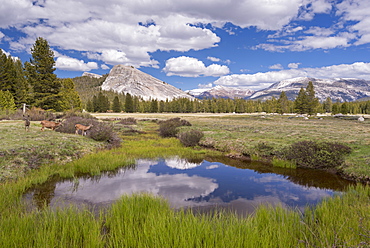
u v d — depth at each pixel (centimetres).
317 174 1027
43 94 3856
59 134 1706
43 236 387
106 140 1809
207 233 388
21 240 373
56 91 4091
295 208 601
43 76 3912
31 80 3884
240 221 456
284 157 1276
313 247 366
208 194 737
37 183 817
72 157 1224
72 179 887
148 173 1012
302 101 7731
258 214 513
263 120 5581
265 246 358
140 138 2280
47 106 3962
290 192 769
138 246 363
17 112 2917
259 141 1698
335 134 2089
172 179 916
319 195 735
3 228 413
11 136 1387
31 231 410
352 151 1231
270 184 864
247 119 6066
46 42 3975
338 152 1165
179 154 1471
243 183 871
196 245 364
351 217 482
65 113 3662
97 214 552
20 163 976
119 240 395
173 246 362
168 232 392
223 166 1184
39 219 477
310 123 4316
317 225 466
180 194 732
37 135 1519
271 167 1165
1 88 4231
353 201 626
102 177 929
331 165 1097
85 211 508
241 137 1978
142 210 529
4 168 891
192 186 822
